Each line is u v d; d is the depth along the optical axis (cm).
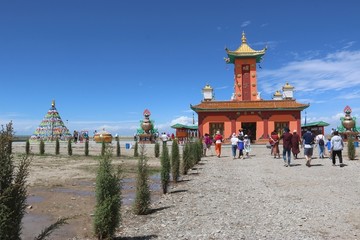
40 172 2050
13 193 543
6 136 562
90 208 1143
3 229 523
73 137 5934
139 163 1067
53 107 6631
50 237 820
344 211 990
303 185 1448
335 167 2039
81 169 2212
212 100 5150
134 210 1041
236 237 769
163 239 771
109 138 5469
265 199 1188
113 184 816
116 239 789
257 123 4828
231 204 1123
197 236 783
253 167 2172
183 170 1942
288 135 2162
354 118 5041
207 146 3228
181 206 1117
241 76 5419
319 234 784
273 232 803
